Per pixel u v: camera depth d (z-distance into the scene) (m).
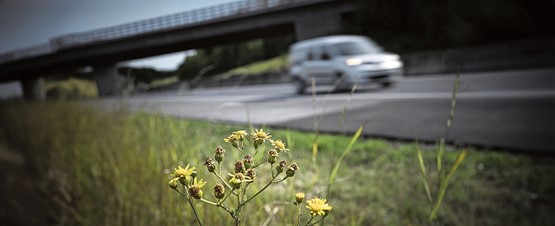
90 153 3.04
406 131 4.75
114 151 2.83
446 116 5.56
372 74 9.51
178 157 2.12
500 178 2.90
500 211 2.38
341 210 2.33
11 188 2.92
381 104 7.32
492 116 5.27
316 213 0.73
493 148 3.69
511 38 19.72
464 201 2.53
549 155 3.34
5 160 3.79
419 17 22.19
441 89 8.94
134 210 1.95
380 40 23.84
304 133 4.77
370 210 2.40
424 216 2.37
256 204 1.52
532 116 4.94
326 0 27.88
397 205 2.52
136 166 2.33
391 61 10.12
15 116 6.25
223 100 11.84
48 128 4.58
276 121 6.10
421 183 2.82
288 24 31.48
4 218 2.43
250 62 35.78
